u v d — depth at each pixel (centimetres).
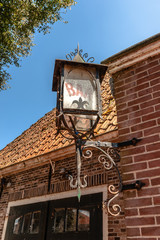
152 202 212
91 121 258
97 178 404
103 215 365
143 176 229
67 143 484
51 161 513
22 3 543
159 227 198
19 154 683
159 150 230
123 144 258
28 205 538
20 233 518
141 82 282
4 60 600
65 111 231
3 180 665
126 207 228
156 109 253
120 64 308
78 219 406
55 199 475
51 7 572
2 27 523
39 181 544
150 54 283
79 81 250
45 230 457
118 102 295
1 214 609
